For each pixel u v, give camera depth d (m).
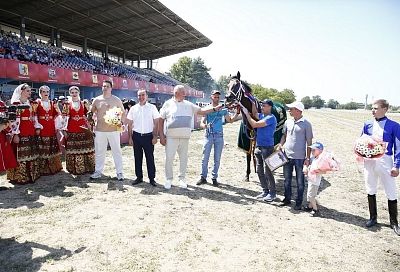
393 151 4.30
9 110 3.85
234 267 3.11
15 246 3.43
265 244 3.65
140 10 23.53
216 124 6.14
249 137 6.13
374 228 4.30
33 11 21.84
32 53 19.52
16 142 5.49
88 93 21.34
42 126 5.99
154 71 42.66
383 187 4.33
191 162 8.53
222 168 7.93
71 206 4.68
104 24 25.70
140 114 5.77
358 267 3.22
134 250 3.38
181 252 3.37
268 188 5.46
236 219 4.40
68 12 22.30
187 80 93.62
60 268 2.99
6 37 20.08
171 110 5.64
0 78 13.97
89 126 6.56
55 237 3.66
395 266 3.27
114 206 4.73
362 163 4.52
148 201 5.01
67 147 6.35
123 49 36.00
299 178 4.88
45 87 6.05
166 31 29.47
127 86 24.44
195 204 4.96
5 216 4.25
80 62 24.88
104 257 3.22
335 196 5.82
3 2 20.09
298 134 4.82
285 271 3.07
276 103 6.82
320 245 3.69
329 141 14.95
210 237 3.78
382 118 4.31
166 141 5.76
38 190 5.43
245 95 5.60
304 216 4.66
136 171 5.98
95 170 6.25
